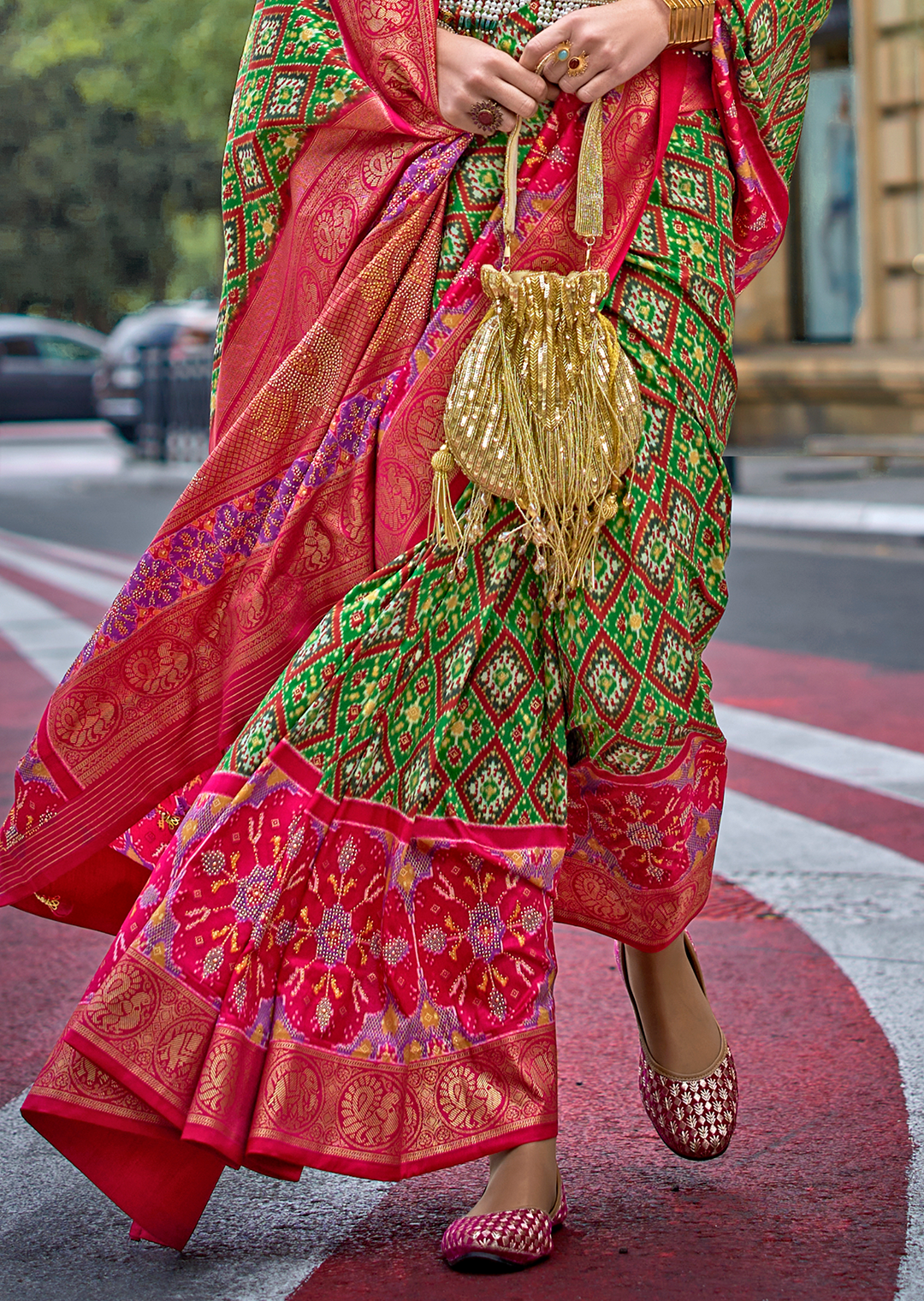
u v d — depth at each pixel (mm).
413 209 2090
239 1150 1932
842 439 12117
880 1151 2303
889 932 3271
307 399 2125
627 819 2125
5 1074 2674
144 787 2172
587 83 2041
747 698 5773
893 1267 1968
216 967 1969
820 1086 2539
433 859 2025
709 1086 2252
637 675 2037
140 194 38844
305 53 2160
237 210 2248
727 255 2170
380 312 2098
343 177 2146
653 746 2076
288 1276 1994
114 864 2297
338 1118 1971
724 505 2137
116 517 13828
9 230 39312
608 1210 2160
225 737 2123
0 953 3340
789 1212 2133
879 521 10516
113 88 19781
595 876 2176
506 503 2029
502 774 2033
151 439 20281
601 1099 2537
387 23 2102
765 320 13969
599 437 1990
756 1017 2840
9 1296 1957
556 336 1998
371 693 2018
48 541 12039
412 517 2051
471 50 2064
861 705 5586
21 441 24922
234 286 2260
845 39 13930
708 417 2109
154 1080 1944
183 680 2168
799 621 7391
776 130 2238
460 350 2049
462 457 1991
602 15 2033
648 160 2107
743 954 3172
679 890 2152
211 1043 1951
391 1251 2059
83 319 42781
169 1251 2078
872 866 3746
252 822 1996
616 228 2082
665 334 2076
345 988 1992
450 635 2027
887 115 13344
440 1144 1995
